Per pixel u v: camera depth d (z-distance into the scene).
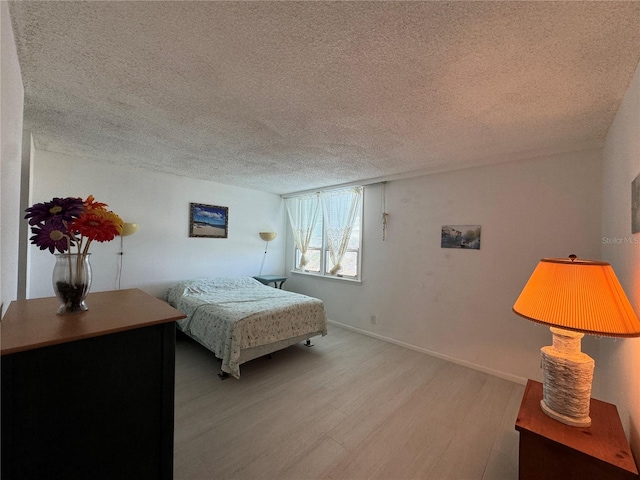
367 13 1.03
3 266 1.09
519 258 2.64
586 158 2.32
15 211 1.38
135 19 1.09
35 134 2.40
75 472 0.96
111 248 3.40
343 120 1.99
